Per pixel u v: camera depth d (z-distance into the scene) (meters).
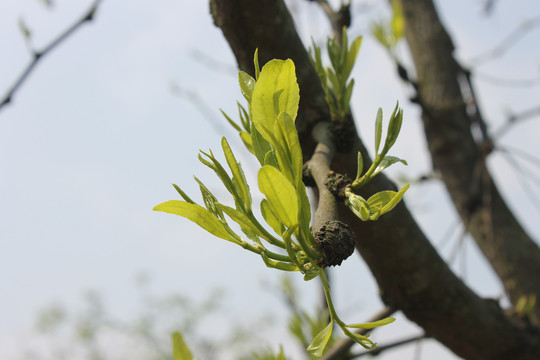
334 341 1.19
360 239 0.93
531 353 1.11
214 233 0.57
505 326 1.11
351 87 0.79
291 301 1.31
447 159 1.72
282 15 0.82
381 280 1.03
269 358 0.89
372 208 0.60
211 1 0.84
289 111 0.57
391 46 1.67
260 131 0.56
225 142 0.56
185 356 0.69
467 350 1.13
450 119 1.72
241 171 0.57
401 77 1.69
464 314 1.06
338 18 1.00
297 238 0.56
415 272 0.99
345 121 0.80
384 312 1.08
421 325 1.10
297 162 0.56
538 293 1.54
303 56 0.83
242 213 0.57
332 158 0.79
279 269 0.57
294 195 0.54
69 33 1.02
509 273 1.59
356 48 0.79
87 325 8.72
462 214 1.69
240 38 0.83
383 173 0.87
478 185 1.66
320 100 0.83
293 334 1.09
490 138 1.68
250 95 0.58
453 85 1.77
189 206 0.56
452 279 1.03
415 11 1.92
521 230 1.64
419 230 0.96
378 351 1.25
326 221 0.59
